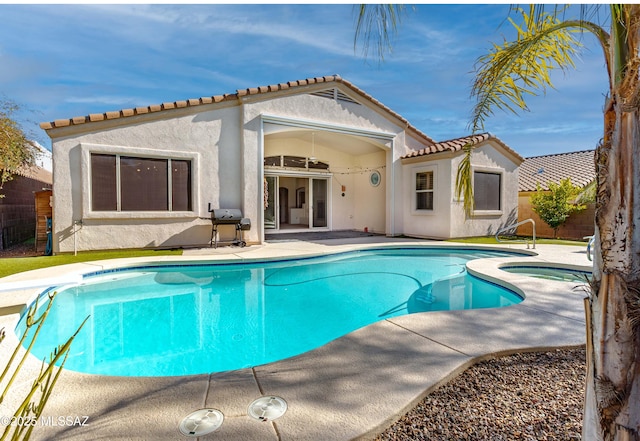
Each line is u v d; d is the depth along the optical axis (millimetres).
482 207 12797
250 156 10320
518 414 2162
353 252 9797
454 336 3336
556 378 2609
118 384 2461
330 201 15641
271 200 14375
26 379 2568
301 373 2613
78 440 1877
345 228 16125
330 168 15617
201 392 2352
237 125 10234
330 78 11703
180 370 3643
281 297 6199
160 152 9094
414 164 13109
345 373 2607
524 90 2750
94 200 8430
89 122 8234
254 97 10344
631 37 1316
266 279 7352
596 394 1434
